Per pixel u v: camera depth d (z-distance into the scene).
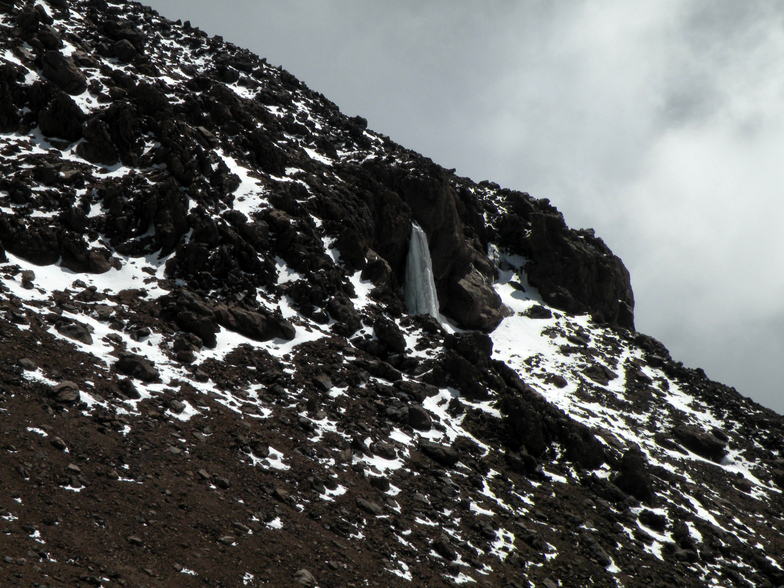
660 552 30.16
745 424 48.78
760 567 31.53
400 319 40.38
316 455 25.75
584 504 31.62
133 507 18.42
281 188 42.00
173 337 29.44
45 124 36.03
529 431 34.38
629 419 45.97
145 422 22.77
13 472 17.58
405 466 28.38
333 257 41.47
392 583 20.14
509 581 23.27
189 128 41.00
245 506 20.88
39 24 41.28
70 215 32.06
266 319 33.53
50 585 14.23
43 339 24.61
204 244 34.47
